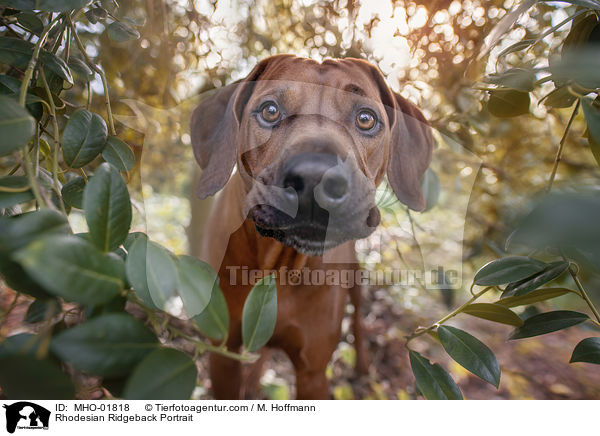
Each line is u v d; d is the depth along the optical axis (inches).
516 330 34.8
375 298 90.8
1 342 21.2
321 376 60.6
